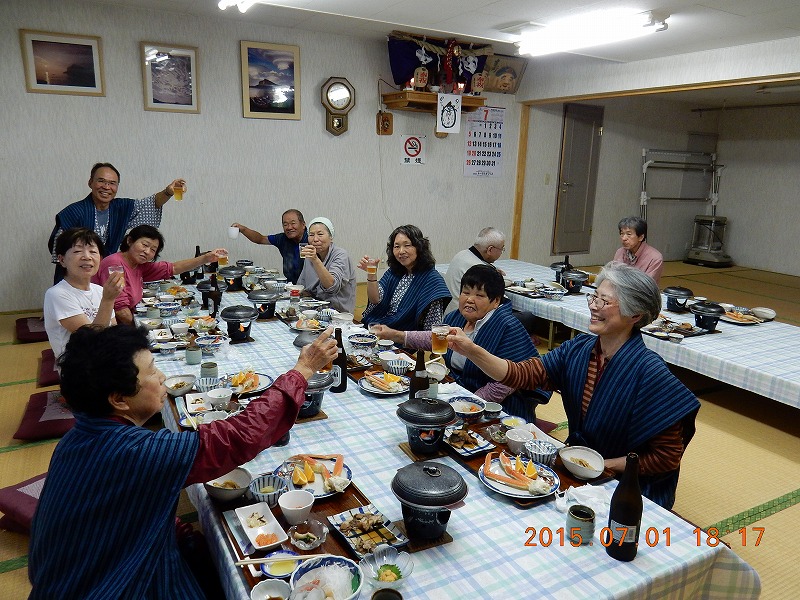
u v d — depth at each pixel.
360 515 1.29
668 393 1.64
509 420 1.83
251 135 5.68
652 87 5.65
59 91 4.77
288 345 2.64
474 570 1.15
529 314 3.59
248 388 2.04
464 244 7.33
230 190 5.69
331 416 1.88
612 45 5.04
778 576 2.03
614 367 1.73
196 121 5.38
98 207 4.17
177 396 2.00
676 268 8.66
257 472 1.53
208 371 2.17
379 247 6.71
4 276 4.90
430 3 4.05
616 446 1.74
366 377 2.17
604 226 8.45
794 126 8.15
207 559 1.52
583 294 4.53
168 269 3.69
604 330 1.73
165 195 4.32
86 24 4.78
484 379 2.32
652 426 1.64
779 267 8.52
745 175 8.86
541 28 4.66
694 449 3.02
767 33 4.50
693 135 8.87
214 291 3.27
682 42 4.85
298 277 4.41
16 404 3.20
